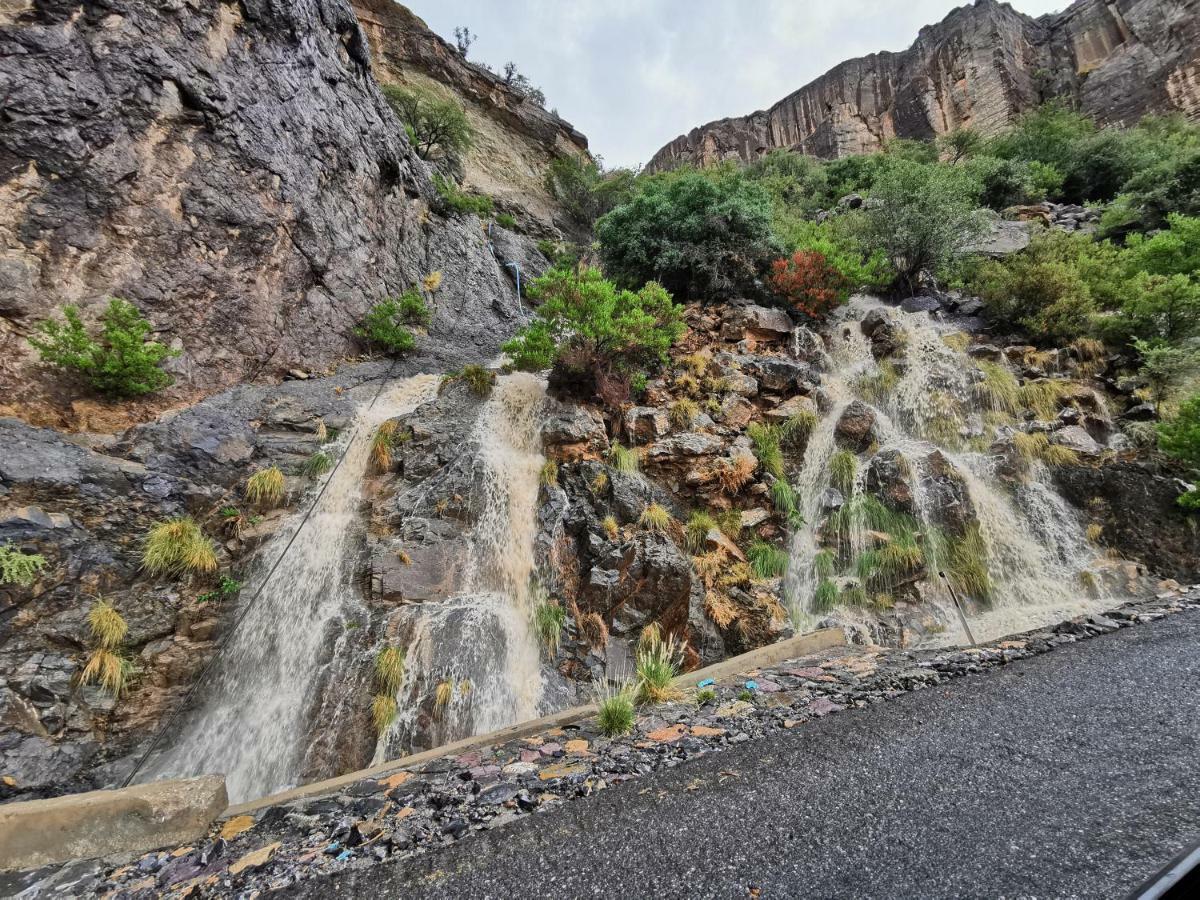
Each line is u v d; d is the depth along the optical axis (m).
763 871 2.09
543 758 3.59
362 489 7.91
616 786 3.00
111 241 7.39
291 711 5.54
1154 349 9.16
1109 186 20.36
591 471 7.96
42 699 4.57
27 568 4.91
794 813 2.48
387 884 2.29
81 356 6.49
